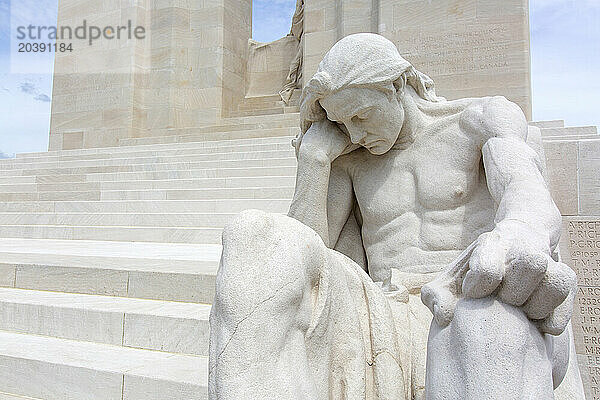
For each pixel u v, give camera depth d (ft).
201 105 53.16
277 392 4.43
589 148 12.53
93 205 29.48
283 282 4.75
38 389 10.13
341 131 7.48
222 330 4.67
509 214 5.36
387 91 6.70
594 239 12.33
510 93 34.01
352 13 41.68
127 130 52.11
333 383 5.47
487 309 4.51
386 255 7.49
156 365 9.72
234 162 31.91
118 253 18.49
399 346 6.00
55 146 55.06
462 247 7.00
